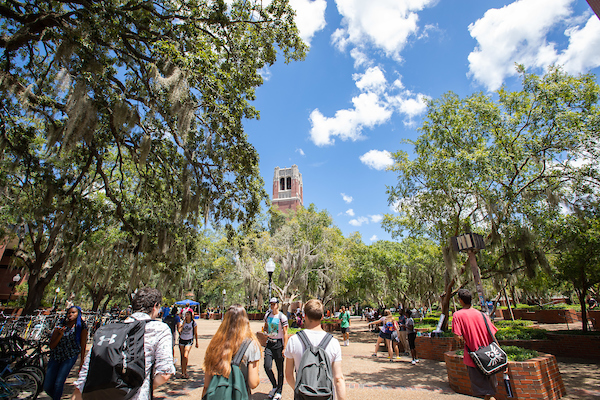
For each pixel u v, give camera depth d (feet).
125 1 28.81
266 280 80.18
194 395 20.54
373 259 94.89
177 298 115.24
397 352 36.47
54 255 52.37
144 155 28.50
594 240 33.81
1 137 29.94
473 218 37.01
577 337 33.01
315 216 90.12
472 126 35.50
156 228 39.06
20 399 18.45
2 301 95.76
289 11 30.94
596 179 31.09
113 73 30.81
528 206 33.40
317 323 10.39
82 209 40.83
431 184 36.24
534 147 33.06
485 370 13.94
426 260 84.74
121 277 75.72
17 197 40.68
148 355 8.32
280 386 19.56
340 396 9.10
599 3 11.52
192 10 27.89
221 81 28.25
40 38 25.49
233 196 37.73
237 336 9.77
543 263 33.68
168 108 27.07
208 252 95.14
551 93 31.65
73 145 23.45
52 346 16.53
